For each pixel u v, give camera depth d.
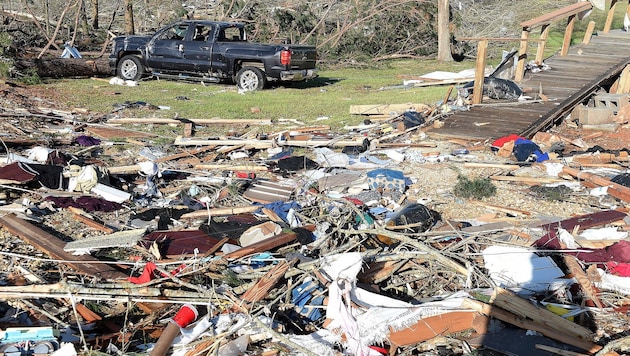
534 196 9.62
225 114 14.65
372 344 5.77
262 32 24.58
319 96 17.25
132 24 24.48
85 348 5.49
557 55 19.41
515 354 5.59
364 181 9.79
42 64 18.14
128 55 18.86
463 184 9.68
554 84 16.09
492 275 6.87
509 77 16.81
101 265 7.04
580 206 9.27
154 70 18.81
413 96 17.12
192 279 6.77
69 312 6.16
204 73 18.38
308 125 13.82
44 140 11.62
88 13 28.56
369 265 7.05
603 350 5.51
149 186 9.48
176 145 11.91
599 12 34.94
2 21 22.20
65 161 10.32
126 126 13.23
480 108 14.30
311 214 8.59
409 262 7.16
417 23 26.70
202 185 9.89
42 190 9.12
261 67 18.09
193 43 18.25
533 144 11.54
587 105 16.25
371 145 12.05
